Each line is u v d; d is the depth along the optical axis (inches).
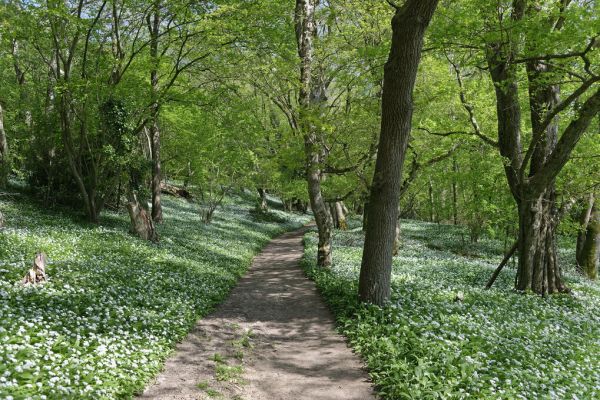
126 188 859.4
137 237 781.9
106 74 783.1
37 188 932.6
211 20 703.1
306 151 738.2
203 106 894.4
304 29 745.6
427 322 406.6
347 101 751.7
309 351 400.5
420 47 435.5
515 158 621.3
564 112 649.0
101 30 790.5
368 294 475.5
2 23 709.3
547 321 470.3
